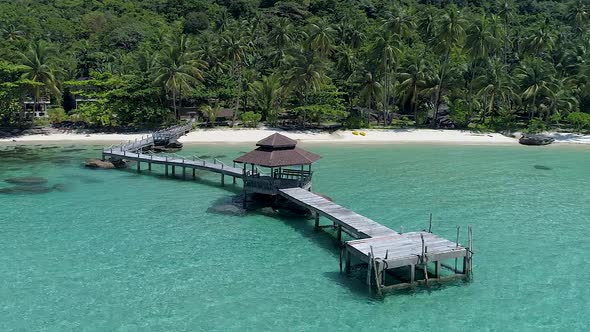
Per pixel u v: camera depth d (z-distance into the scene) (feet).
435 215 118.52
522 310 72.33
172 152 210.18
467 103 290.35
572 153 221.25
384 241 84.58
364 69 277.23
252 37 375.66
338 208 105.29
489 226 110.73
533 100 276.82
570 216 119.14
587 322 69.10
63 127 262.47
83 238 100.22
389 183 152.76
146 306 72.69
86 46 364.79
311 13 454.40
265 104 288.92
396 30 292.61
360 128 276.00
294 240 100.89
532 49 319.47
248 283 80.53
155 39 354.95
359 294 77.00
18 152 207.31
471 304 74.02
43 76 253.65
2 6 441.68
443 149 230.07
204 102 303.68
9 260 88.43
